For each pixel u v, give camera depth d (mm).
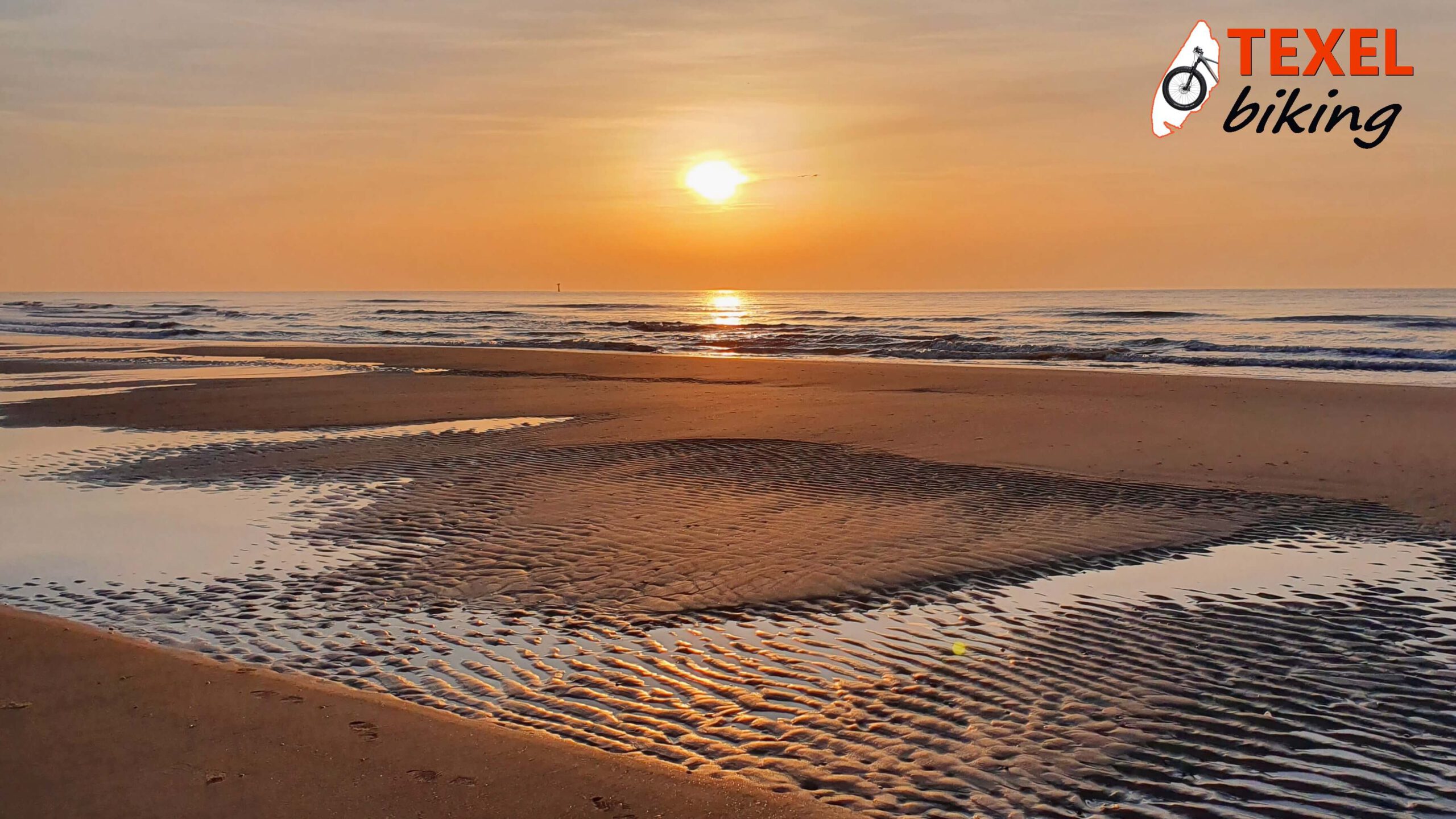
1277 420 16172
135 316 79312
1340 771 4703
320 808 4129
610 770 4543
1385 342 37562
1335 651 6250
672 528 9367
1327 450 13234
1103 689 5676
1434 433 14562
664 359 32188
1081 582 7711
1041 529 9250
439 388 22766
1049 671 5941
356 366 30547
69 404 19844
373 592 7684
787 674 5945
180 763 4527
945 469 12148
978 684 5754
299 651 6438
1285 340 39656
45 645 6133
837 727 5203
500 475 12078
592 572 8039
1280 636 6516
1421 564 8148
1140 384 22078
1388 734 5102
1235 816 4301
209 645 6574
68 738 4789
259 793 4254
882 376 25250
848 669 6012
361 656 6336
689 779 4477
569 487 11281
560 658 6262
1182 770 4723
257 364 31375
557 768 4543
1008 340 41844
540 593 7574
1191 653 6230
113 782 4340
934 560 8258
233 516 10203
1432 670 5938
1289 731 5125
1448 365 27766
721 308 108000
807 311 92875
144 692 5395
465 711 5465
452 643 6562
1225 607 7113
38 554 8898
